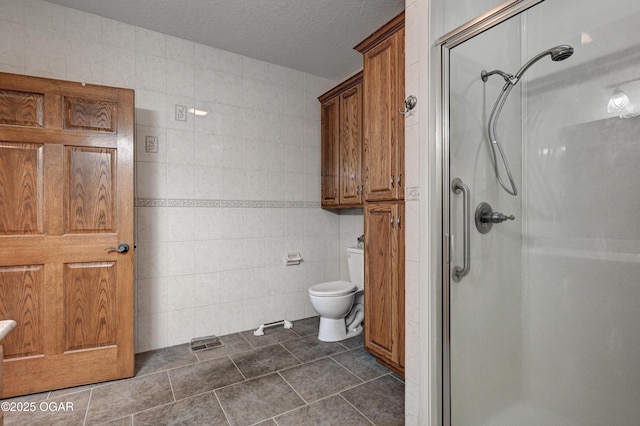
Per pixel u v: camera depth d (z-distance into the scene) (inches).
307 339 107.0
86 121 79.5
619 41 55.3
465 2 63.1
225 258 112.0
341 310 103.3
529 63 65.8
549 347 64.8
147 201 99.0
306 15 91.0
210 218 109.2
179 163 104.0
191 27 97.7
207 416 66.4
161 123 101.2
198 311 106.9
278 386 77.7
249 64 116.7
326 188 126.9
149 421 64.9
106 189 81.4
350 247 123.9
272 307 121.4
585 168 59.9
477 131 61.2
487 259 62.9
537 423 65.9
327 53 113.7
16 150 74.1
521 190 68.1
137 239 97.5
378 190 87.2
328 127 125.1
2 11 81.7
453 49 57.7
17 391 73.1
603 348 58.2
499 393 64.6
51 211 76.4
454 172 58.6
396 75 80.4
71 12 88.7
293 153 126.6
